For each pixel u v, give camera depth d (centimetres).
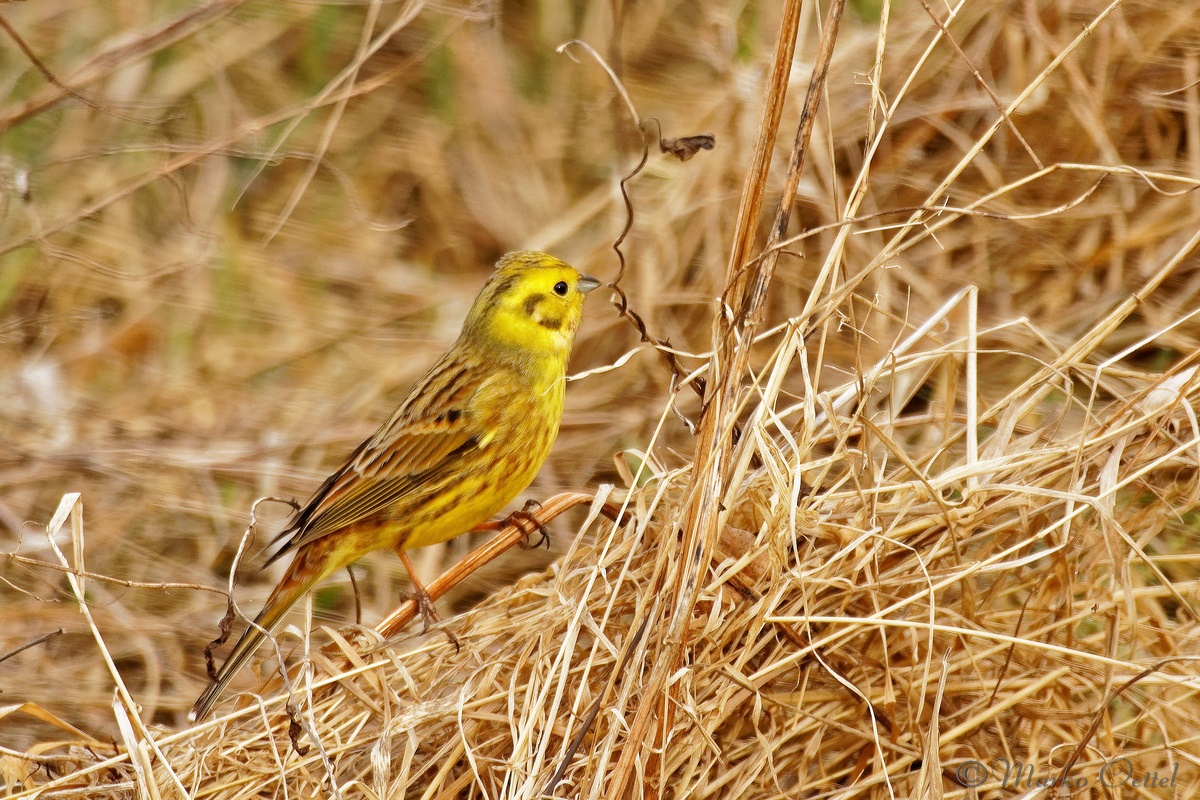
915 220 861
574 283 1056
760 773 854
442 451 1027
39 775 908
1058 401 1149
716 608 825
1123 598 841
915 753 839
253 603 1207
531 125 1567
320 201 1544
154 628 1167
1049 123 1349
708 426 800
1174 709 826
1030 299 1316
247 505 1298
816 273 1359
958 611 887
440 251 1548
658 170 1496
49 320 1455
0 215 1395
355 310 1495
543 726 831
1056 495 830
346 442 1369
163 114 1497
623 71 1438
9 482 1288
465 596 1209
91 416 1396
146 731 828
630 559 826
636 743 760
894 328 1298
